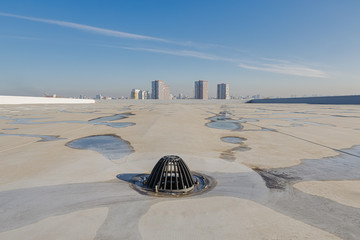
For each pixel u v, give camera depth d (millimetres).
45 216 3480
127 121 15930
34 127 12977
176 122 15352
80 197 4164
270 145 8781
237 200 4129
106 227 3201
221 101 80750
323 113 24562
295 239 2977
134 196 4250
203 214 3605
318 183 5008
